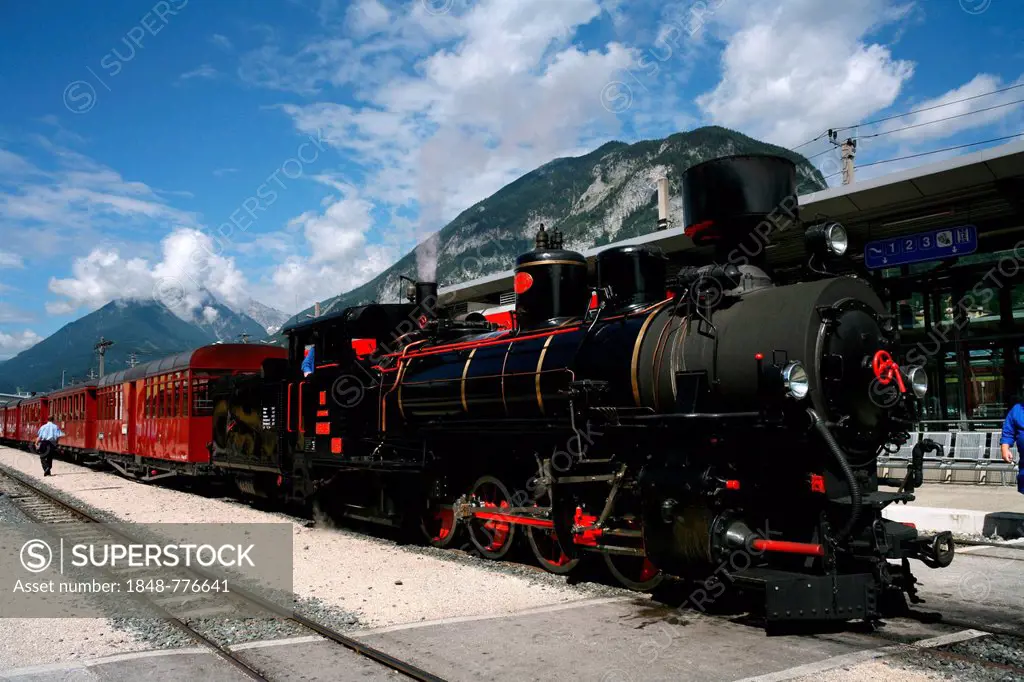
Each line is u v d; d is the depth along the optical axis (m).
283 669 5.09
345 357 11.48
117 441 23.28
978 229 14.61
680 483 6.10
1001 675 4.64
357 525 12.40
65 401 31.22
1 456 36.56
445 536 9.94
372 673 4.98
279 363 13.93
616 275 7.88
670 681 4.63
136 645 5.77
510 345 8.90
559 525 7.77
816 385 5.71
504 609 6.57
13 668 5.17
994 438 14.12
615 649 5.33
